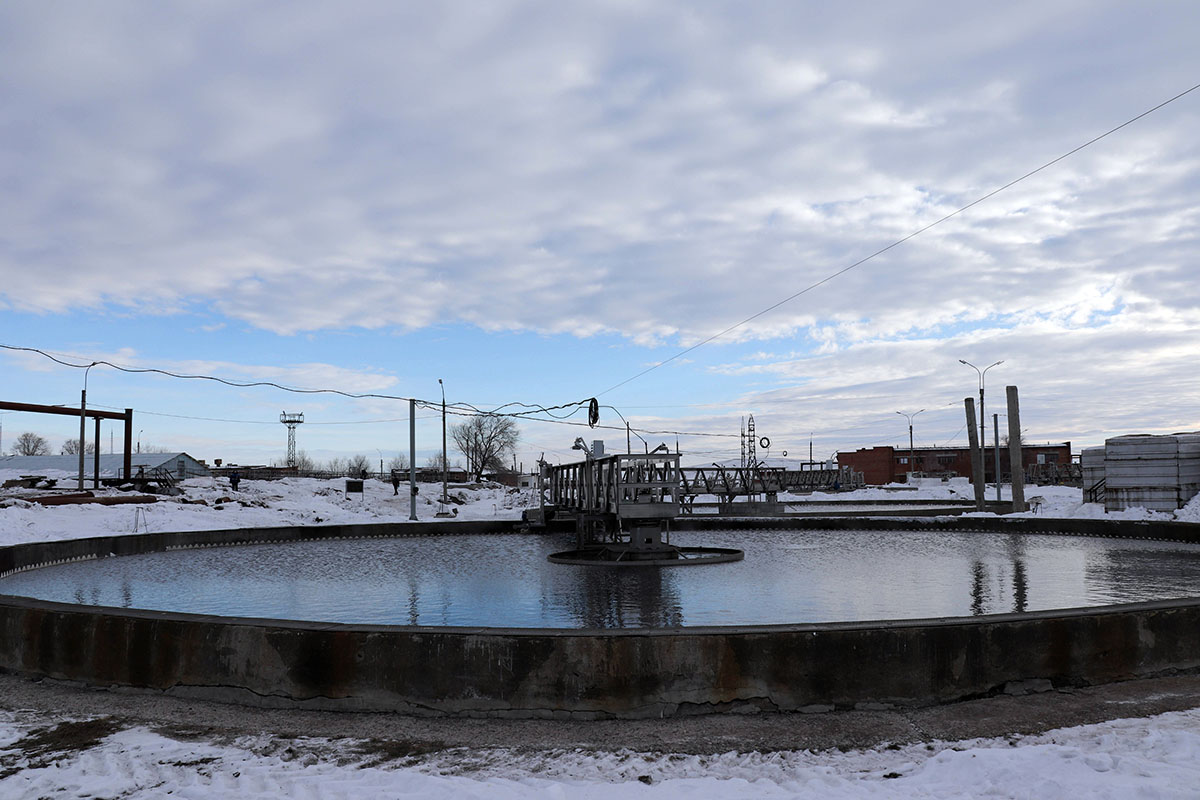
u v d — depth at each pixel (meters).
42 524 27.41
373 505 52.19
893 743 6.38
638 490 22.34
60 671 8.49
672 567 20.61
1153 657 8.29
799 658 7.33
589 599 14.71
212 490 46.19
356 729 6.92
